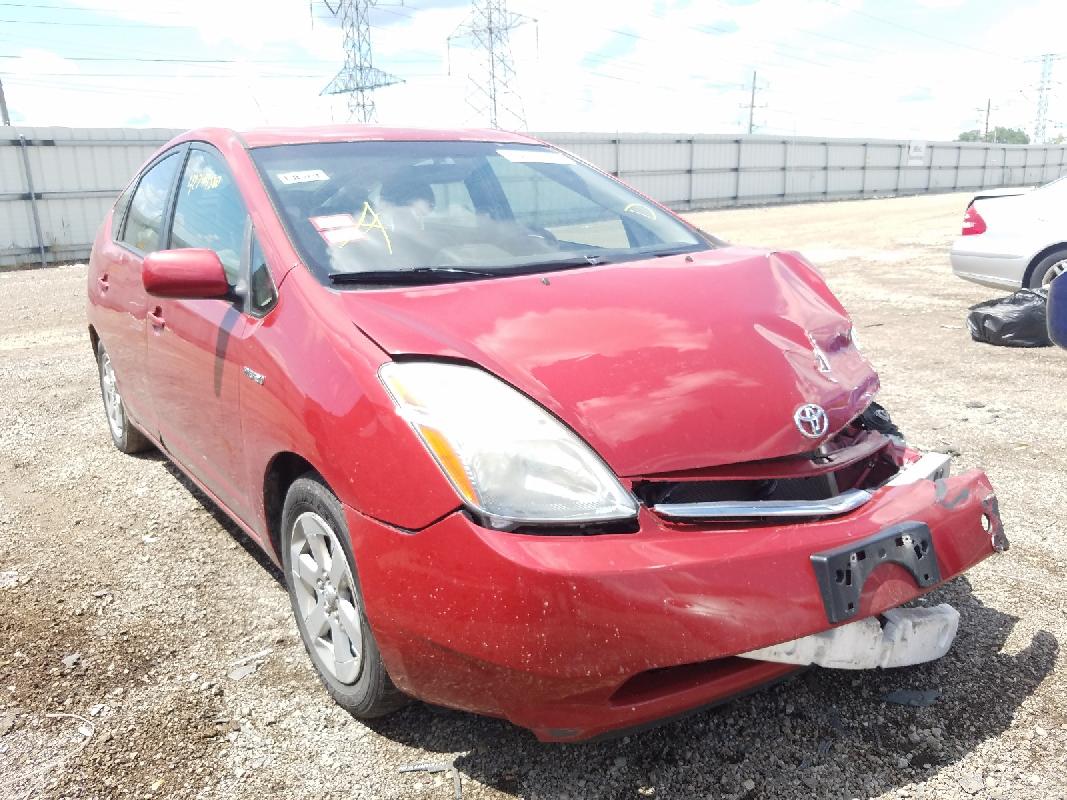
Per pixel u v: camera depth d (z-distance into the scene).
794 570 1.82
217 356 2.67
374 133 3.21
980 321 6.71
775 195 46.28
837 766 2.06
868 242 16.58
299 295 2.34
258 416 2.41
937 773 2.02
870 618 1.99
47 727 2.31
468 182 3.01
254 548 3.42
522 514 1.79
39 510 3.88
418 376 1.97
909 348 6.66
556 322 2.16
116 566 3.29
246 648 2.68
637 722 1.82
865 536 1.91
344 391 2.04
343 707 2.32
